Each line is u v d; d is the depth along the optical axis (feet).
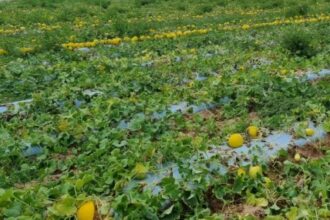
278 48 37.81
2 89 29.37
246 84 25.99
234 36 46.50
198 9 74.90
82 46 44.19
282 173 16.92
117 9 76.89
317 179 15.65
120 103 23.43
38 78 30.71
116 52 39.19
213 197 15.19
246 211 14.57
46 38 45.19
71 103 25.00
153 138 20.40
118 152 17.46
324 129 19.83
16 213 13.17
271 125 20.54
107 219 13.21
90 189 14.85
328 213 13.71
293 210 13.62
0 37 51.44
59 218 12.98
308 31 47.60
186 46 41.75
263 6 77.46
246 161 17.44
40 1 89.25
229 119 23.03
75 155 19.34
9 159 18.52
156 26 56.18
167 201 14.14
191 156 17.07
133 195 13.78
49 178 17.57
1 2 92.22
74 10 74.64
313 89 24.91
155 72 30.50
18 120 22.76
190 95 24.85
